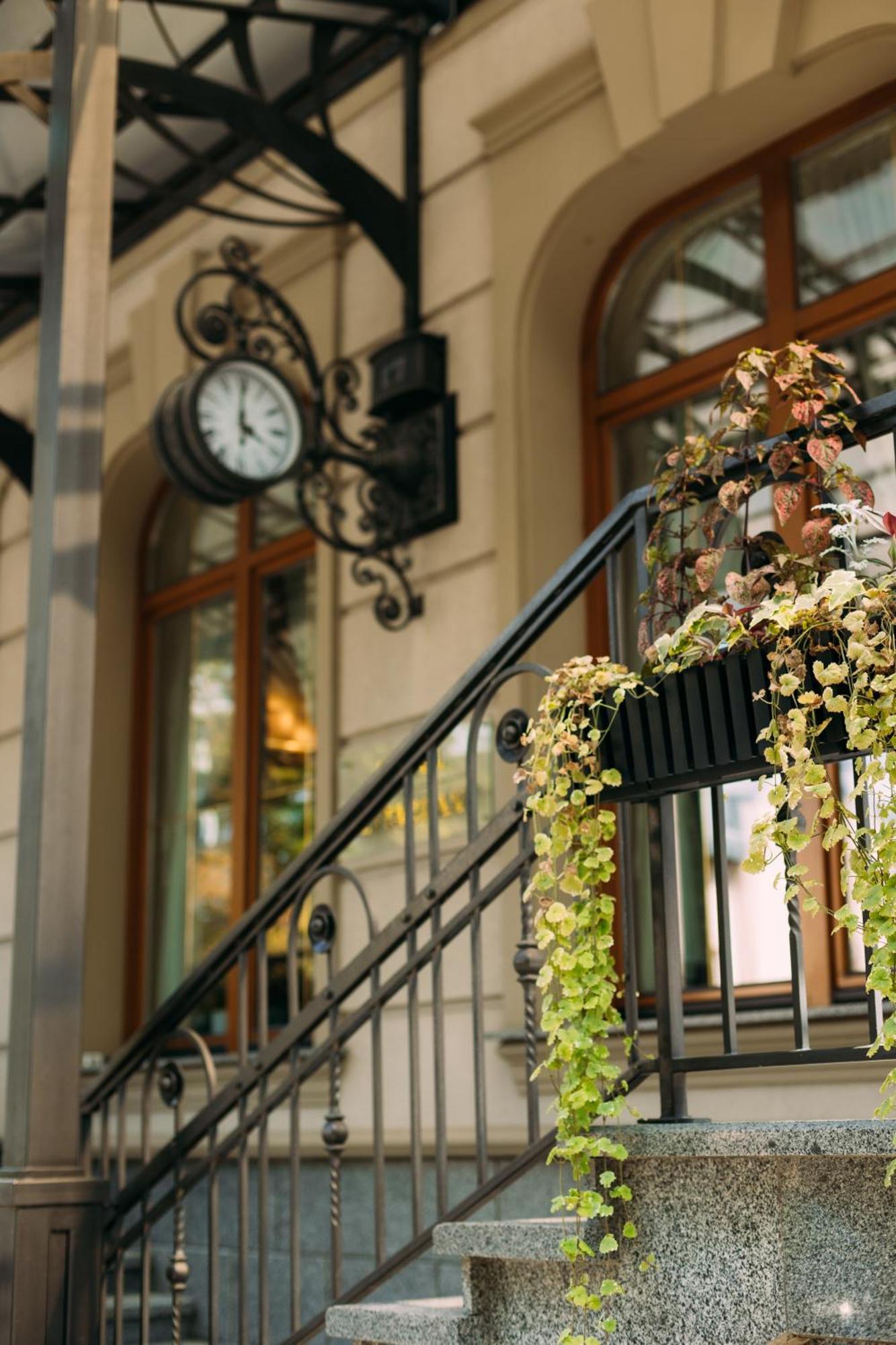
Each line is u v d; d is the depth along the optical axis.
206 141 6.23
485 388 4.95
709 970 4.27
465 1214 2.69
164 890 6.45
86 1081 6.01
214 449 4.66
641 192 4.70
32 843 3.32
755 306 4.50
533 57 4.95
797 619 2.09
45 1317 3.09
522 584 4.68
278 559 6.12
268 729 6.04
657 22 4.40
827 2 4.07
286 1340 2.99
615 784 2.36
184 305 6.31
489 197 5.06
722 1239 2.21
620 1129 2.29
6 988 6.85
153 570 6.85
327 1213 4.82
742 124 4.36
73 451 3.47
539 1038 4.29
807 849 4.02
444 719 2.93
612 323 4.89
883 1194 2.04
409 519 5.05
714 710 2.22
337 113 5.71
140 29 5.51
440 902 2.87
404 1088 4.76
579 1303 2.26
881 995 2.10
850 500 2.22
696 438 2.43
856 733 2.00
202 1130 3.37
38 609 3.43
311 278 5.74
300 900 3.23
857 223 4.27
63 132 3.61
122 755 6.68
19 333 7.59
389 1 5.24
